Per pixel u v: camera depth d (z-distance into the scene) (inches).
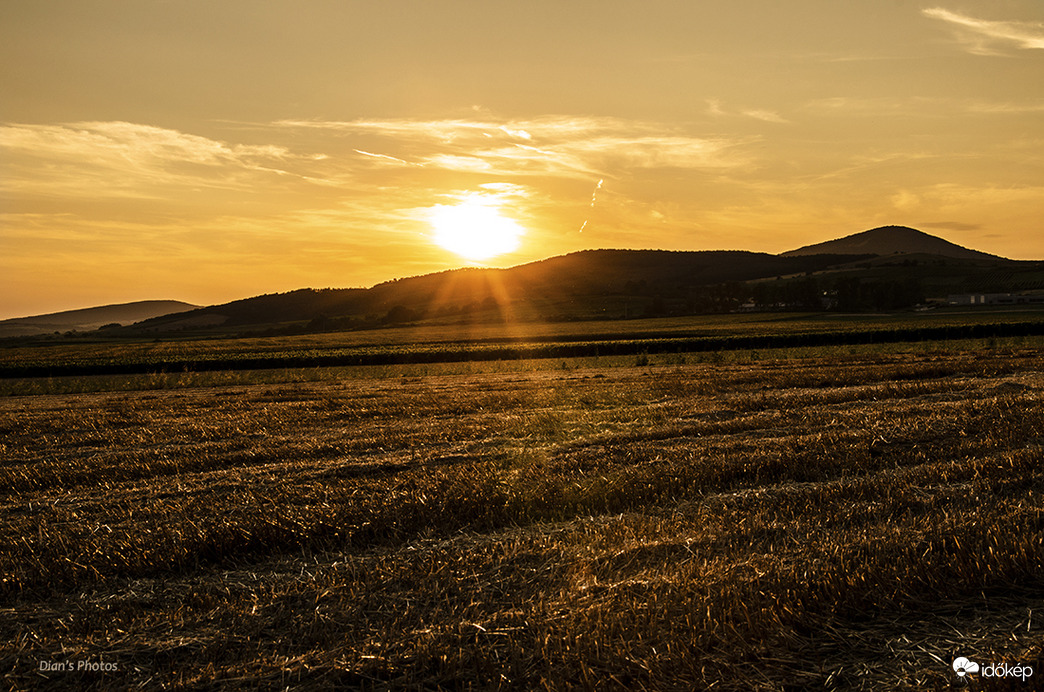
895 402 619.2
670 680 156.0
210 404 885.8
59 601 224.4
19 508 348.5
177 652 182.4
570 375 1293.1
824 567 203.6
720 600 188.5
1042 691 141.1
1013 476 307.7
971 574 193.5
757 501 294.4
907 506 270.4
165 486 384.2
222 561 253.1
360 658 172.2
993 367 963.3
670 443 448.5
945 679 150.7
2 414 810.8
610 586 204.7
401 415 693.3
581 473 362.3
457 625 186.4
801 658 163.5
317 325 6584.6
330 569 234.8
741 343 2105.1
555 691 154.2
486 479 343.3
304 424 639.1
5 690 168.9
